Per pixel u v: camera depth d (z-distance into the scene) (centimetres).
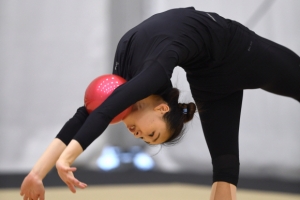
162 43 636
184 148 1695
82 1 1738
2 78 1689
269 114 1531
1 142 1686
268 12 1519
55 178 1527
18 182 1459
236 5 1569
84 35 1736
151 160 1759
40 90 1709
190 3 1659
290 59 796
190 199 1188
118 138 1811
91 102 621
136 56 645
